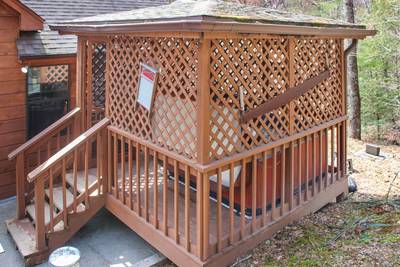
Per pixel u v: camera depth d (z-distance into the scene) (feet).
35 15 20.45
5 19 20.20
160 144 14.21
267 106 13.98
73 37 22.66
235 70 12.71
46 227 16.06
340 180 19.26
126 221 16.49
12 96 21.01
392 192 20.40
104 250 16.53
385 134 39.99
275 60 14.25
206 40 11.61
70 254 13.97
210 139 12.39
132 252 16.37
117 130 16.53
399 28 35.70
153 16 12.39
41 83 21.77
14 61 20.79
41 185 15.49
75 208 16.63
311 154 17.28
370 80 38.24
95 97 20.70
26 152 18.43
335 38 17.06
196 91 12.21
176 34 12.27
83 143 16.55
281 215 15.65
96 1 27.63
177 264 13.71
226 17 10.81
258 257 13.91
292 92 15.01
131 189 16.21
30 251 15.60
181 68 12.89
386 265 12.59
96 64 20.30
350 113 36.32
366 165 25.35
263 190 14.64
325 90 17.47
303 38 15.37
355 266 12.75
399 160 26.40
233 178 13.32
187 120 12.91
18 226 17.72
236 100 13.01
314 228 15.85
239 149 13.34
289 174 15.83
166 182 14.08
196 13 10.80
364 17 38.04
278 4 54.54
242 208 13.91
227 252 13.38
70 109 22.68
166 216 14.17
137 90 15.02
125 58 15.71
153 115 14.49
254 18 11.71
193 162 12.52
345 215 17.33
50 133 18.99
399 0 34.40
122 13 17.54
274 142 14.58
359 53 37.14
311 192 17.25
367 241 14.40
